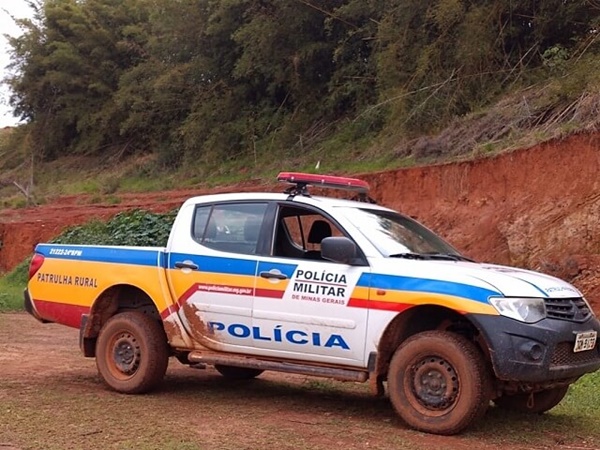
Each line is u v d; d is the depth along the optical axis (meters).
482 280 6.22
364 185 7.92
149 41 31.02
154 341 7.65
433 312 6.49
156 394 7.75
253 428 6.36
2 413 6.72
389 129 20.16
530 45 18.39
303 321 6.75
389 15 20.86
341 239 6.64
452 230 14.84
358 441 6.00
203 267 7.35
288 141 24.86
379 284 6.48
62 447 5.68
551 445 6.14
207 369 9.45
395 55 20.28
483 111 17.22
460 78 18.52
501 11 18.17
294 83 25.30
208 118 27.67
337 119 24.52
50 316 8.34
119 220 18.75
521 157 14.27
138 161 31.97
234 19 27.12
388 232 7.10
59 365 9.42
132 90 32.12
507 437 6.30
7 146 40.50
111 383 7.79
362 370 6.58
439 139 17.31
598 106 13.92
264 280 6.99
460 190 15.25
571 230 12.94
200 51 28.89
